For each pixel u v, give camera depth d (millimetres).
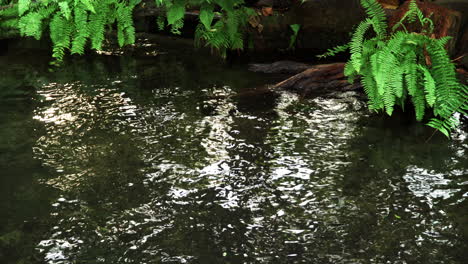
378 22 4711
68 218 3119
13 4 7469
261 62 6707
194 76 6141
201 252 2764
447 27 5320
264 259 2699
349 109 5023
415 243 2826
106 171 3729
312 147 4113
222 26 6770
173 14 5180
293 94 5488
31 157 3963
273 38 7090
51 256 2738
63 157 3961
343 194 3379
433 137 4324
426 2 5539
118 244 2850
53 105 5137
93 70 6430
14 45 7582
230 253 2752
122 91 5586
